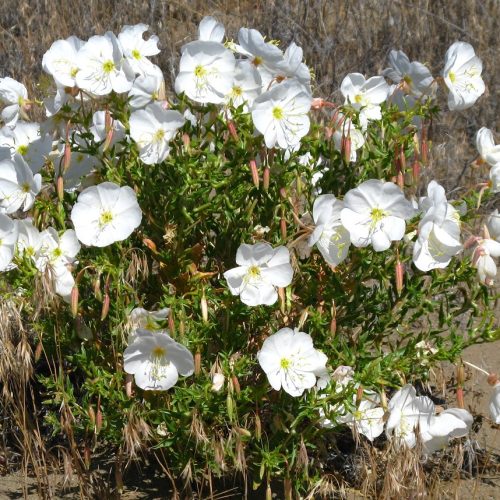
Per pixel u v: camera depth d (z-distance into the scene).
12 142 1.61
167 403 1.52
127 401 1.49
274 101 1.47
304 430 1.49
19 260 1.49
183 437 1.50
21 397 1.60
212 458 1.51
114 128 1.55
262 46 1.51
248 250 1.45
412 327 1.82
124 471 1.59
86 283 1.55
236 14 3.00
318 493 1.55
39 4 2.88
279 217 1.51
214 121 1.50
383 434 1.64
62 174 1.50
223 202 1.52
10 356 1.52
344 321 1.55
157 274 1.57
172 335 1.46
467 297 1.55
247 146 1.48
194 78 1.49
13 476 1.60
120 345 1.54
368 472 1.54
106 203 1.49
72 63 1.50
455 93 1.54
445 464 1.62
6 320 1.52
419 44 2.77
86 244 1.48
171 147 1.52
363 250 1.50
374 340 1.56
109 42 1.49
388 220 1.45
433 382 1.73
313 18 2.88
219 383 1.46
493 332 1.52
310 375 1.47
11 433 1.64
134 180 1.54
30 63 2.65
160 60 2.66
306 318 1.51
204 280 1.54
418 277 1.53
